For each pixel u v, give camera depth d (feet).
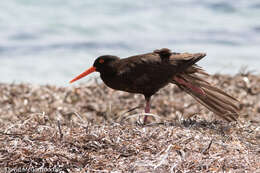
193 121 33.17
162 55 35.70
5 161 26.61
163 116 48.34
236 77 59.47
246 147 29.09
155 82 35.24
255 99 52.13
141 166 25.96
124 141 28.63
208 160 26.61
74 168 26.25
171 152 27.43
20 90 56.24
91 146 28.27
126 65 35.99
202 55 35.01
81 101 52.65
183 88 36.09
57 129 30.71
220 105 34.99
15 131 30.81
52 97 53.83
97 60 37.14
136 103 52.26
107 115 47.37
